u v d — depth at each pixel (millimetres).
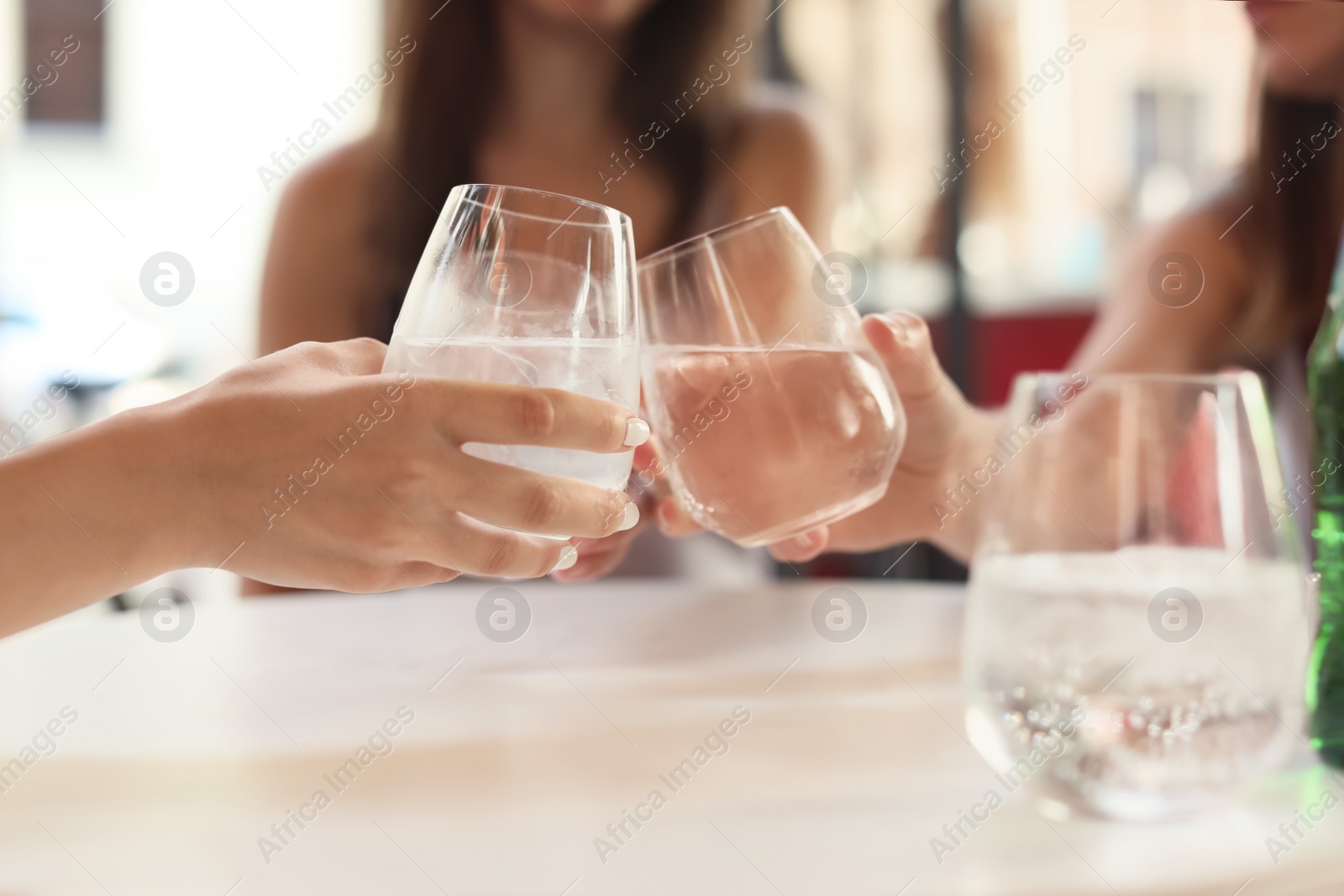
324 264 1521
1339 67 1219
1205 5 4246
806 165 1738
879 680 798
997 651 652
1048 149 4199
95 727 741
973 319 3389
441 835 645
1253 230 1376
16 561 660
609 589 991
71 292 3311
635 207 1656
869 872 618
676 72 1646
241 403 671
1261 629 636
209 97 4027
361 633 889
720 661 830
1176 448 636
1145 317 1413
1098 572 640
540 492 665
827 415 713
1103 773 643
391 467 661
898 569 2059
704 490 730
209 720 749
